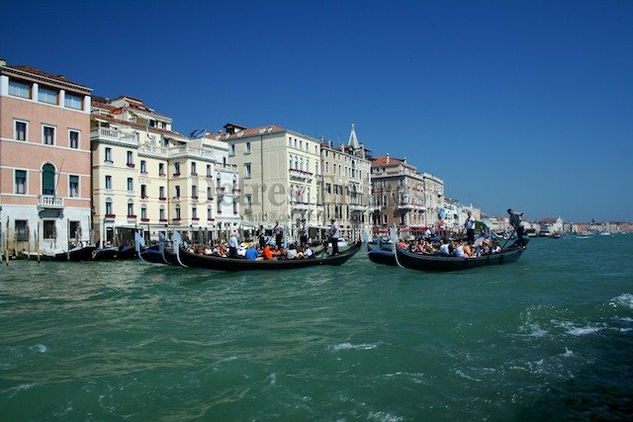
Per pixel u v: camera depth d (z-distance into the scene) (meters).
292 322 11.02
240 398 6.48
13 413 6.09
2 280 19.67
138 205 39.28
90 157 36.12
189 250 21.67
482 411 6.02
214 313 12.23
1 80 30.77
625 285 16.61
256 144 51.91
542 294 14.57
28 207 31.67
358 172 67.06
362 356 8.12
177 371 7.51
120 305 13.52
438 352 8.37
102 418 5.97
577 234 162.62
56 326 10.84
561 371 7.36
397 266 22.36
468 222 25.72
